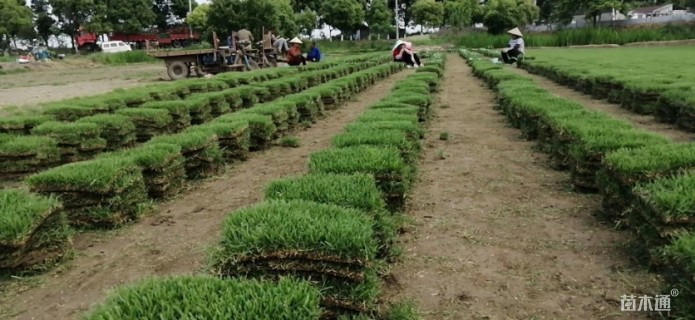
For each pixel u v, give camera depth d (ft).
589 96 46.42
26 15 186.09
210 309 7.25
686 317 10.02
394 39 212.84
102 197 17.19
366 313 10.43
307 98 37.14
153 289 7.77
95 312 7.59
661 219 11.98
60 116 33.14
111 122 28.30
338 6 184.03
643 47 139.95
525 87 37.27
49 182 16.93
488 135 30.91
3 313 12.35
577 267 13.33
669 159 14.55
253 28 139.85
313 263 9.99
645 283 12.26
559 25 189.37
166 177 20.12
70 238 15.23
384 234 13.04
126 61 148.87
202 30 176.04
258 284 8.05
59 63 135.23
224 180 23.25
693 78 42.27
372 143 18.58
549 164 23.38
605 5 170.40
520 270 13.30
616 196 15.31
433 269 13.48
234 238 10.10
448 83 63.10
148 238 16.56
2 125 28.91
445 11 205.57
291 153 28.35
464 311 11.49
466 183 21.03
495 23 182.50
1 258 13.66
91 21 189.78
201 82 49.67
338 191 12.75
